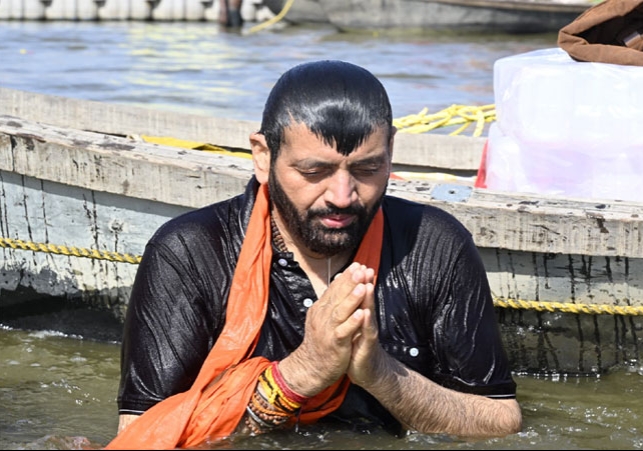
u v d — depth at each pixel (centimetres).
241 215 426
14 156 646
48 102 867
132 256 649
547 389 575
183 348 417
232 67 1936
